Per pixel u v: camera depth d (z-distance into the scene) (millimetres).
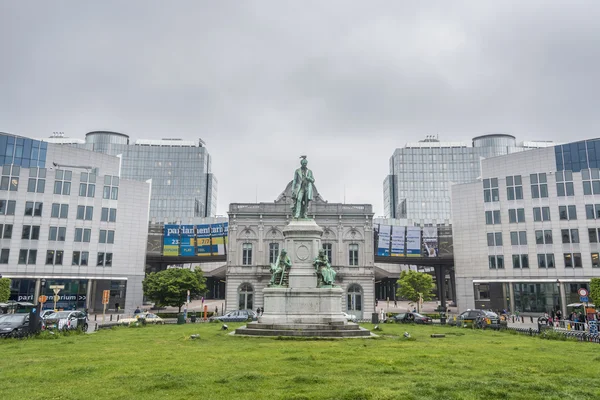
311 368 17219
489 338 30641
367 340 27156
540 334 31906
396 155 190375
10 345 24891
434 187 184750
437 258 88562
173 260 93062
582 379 15531
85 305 71938
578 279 67188
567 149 71562
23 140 72875
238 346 23781
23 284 67562
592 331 29969
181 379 15047
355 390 13453
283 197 75438
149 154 188750
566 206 69688
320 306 30906
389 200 197750
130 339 28219
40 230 69312
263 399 12594
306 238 33812
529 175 73125
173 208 185500
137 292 76500
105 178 75812
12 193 68375
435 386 14062
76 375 15852
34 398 12664
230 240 73812
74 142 189500
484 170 78625
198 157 190125
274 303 31000
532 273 70688
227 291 72375
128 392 13406
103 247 74000
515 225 73188
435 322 53469
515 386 14180
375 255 84625
